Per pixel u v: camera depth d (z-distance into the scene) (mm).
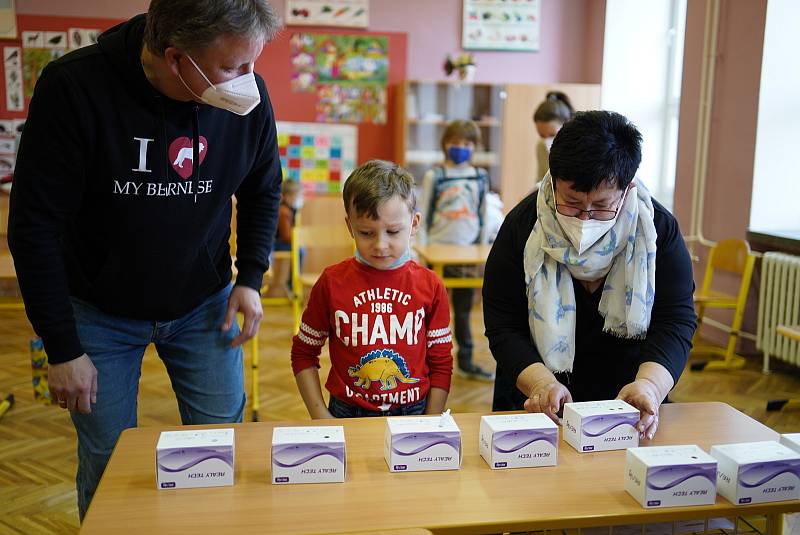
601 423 1256
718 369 4129
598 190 1292
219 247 1569
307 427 1206
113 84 1278
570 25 6414
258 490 1101
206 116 1390
